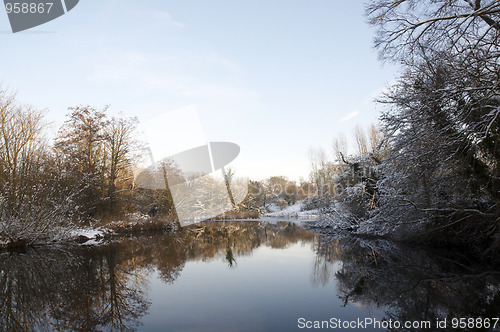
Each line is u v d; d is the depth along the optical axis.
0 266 8.12
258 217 35.50
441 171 9.07
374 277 6.08
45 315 4.11
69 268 7.62
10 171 12.53
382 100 10.01
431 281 5.65
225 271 6.87
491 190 7.93
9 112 13.02
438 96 8.29
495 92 6.88
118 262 8.42
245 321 3.73
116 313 4.12
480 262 7.48
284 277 6.21
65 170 17.19
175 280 6.06
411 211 9.86
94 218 18.11
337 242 12.27
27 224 12.04
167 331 3.44
